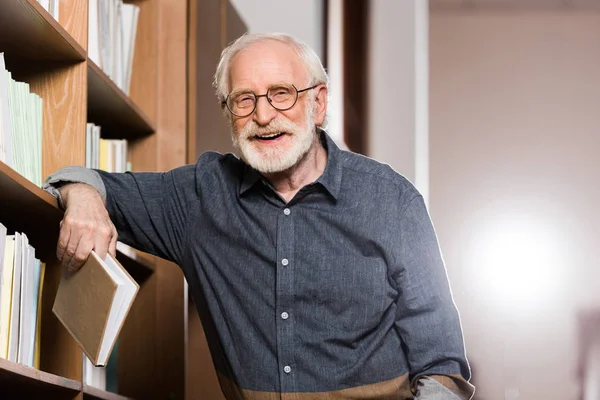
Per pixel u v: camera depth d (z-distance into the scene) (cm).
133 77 383
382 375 241
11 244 235
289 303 239
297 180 244
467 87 1077
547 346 1023
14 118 243
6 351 231
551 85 1070
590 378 1014
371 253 240
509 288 1037
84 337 219
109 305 208
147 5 387
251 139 235
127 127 372
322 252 240
